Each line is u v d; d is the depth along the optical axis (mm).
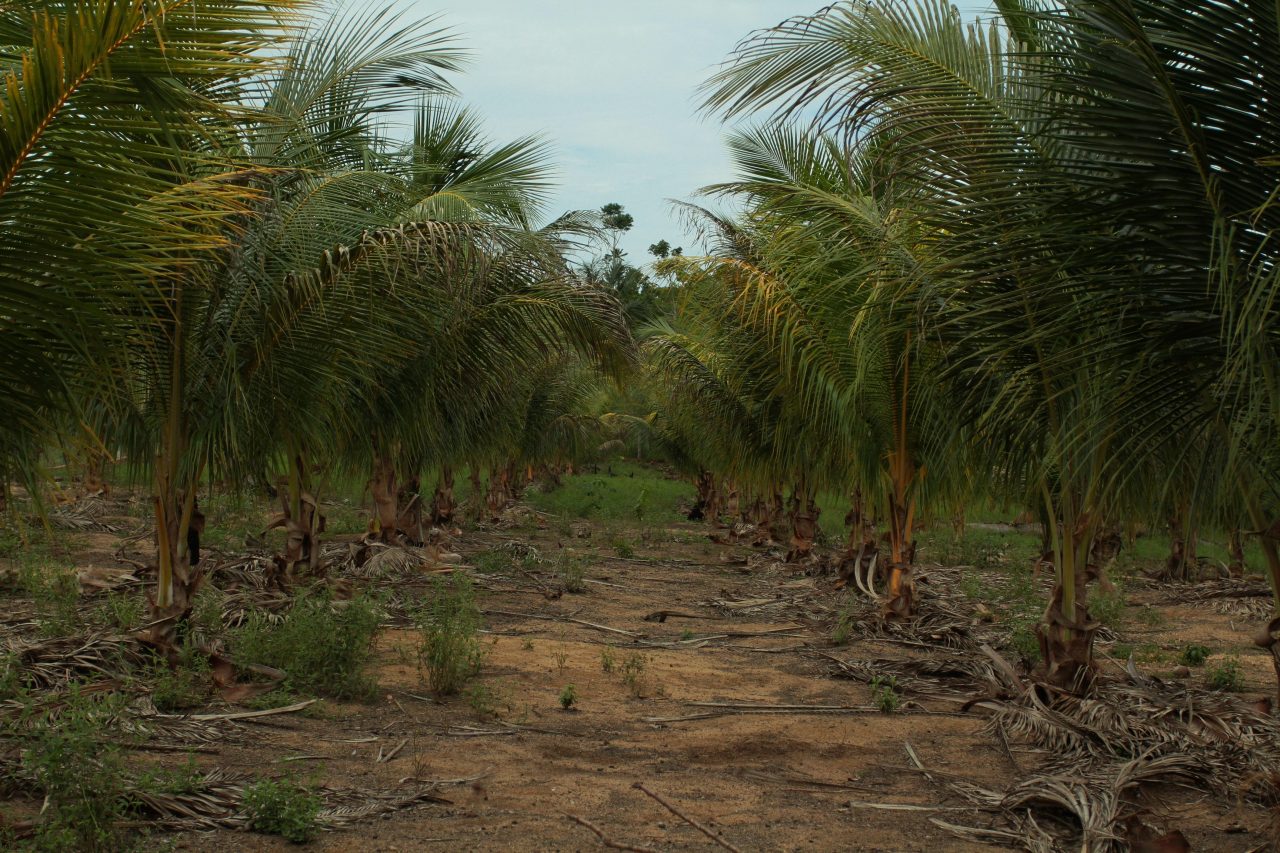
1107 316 4066
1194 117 3518
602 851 4215
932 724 6824
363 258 7352
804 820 4746
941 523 22703
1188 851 4262
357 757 5441
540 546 19312
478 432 15953
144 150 3496
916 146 4820
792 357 10594
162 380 6977
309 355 7664
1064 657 7188
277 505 19422
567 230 11766
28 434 4070
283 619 8320
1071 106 3803
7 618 8156
